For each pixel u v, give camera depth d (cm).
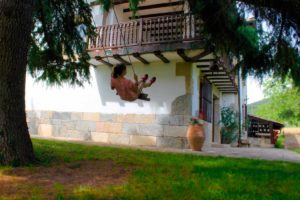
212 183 409
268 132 2228
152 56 1010
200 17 651
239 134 1639
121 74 594
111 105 1135
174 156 677
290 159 832
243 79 648
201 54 944
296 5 576
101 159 583
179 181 417
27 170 459
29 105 1288
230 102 1692
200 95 1152
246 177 460
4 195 335
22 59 511
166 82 1049
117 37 1036
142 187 379
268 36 621
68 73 814
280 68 616
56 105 1238
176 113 1024
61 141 927
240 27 609
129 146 930
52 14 744
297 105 2805
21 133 502
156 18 980
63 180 414
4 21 492
